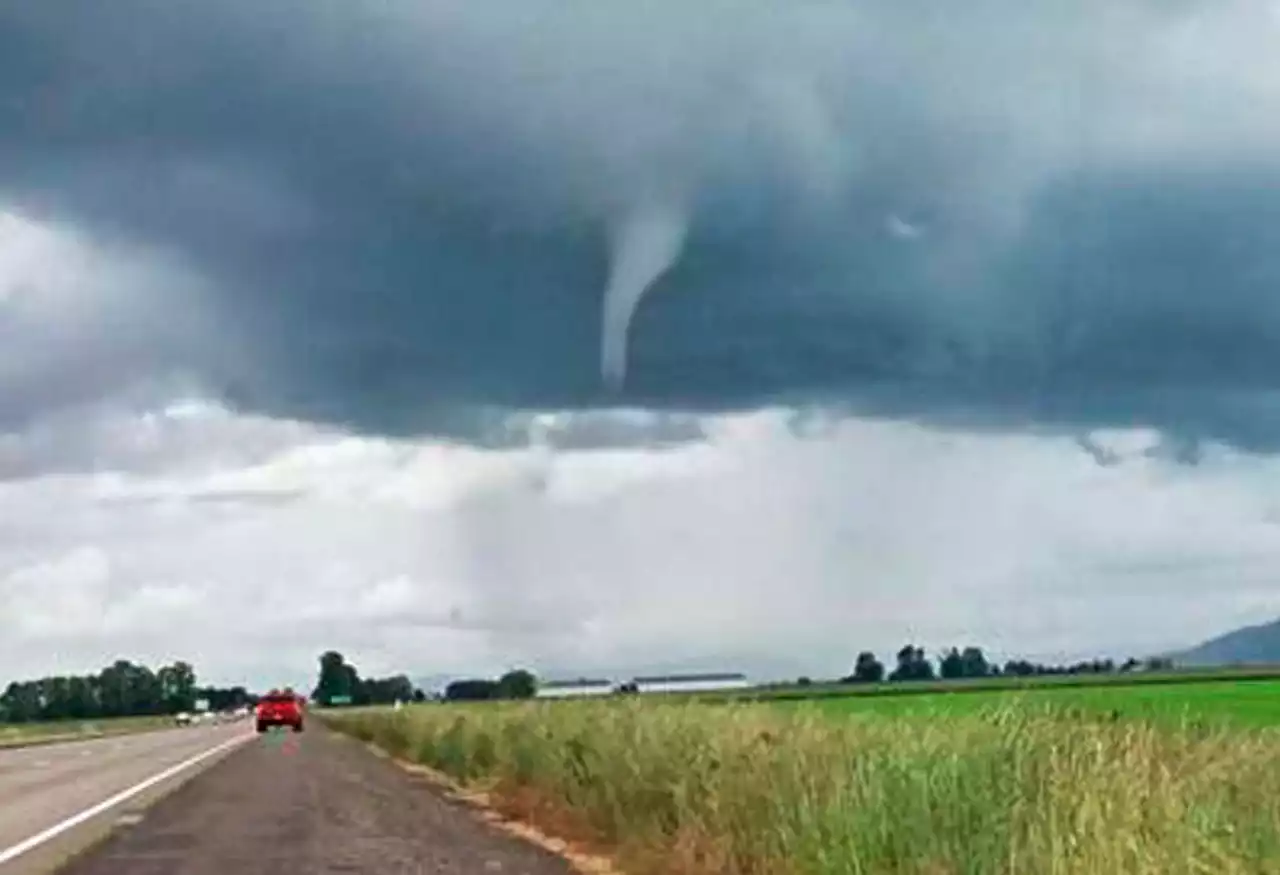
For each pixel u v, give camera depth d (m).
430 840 28.73
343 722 129.75
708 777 24.33
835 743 21.95
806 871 19.31
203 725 177.38
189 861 26.05
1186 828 13.38
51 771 60.78
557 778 34.25
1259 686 67.69
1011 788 16.44
